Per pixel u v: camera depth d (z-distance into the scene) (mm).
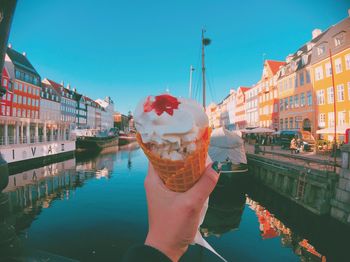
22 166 23422
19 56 46188
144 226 10109
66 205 13133
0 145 21531
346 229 8906
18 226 10125
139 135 1027
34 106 47219
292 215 12406
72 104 70062
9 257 1607
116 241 8711
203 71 21641
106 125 103562
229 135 16344
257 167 18500
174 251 839
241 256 7723
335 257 7742
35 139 28344
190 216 840
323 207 10055
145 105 1035
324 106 26453
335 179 9945
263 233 9773
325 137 25562
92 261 7297
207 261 7148
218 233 9734
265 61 43969
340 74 24125
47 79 60219
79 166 27703
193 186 892
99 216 11336
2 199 1778
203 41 21578
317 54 27891
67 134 36906
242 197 15875
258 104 46594
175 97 1073
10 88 39531
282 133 29297
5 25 1887
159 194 920
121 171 24625
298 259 7590
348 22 24000
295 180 12508
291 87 33750
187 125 942
